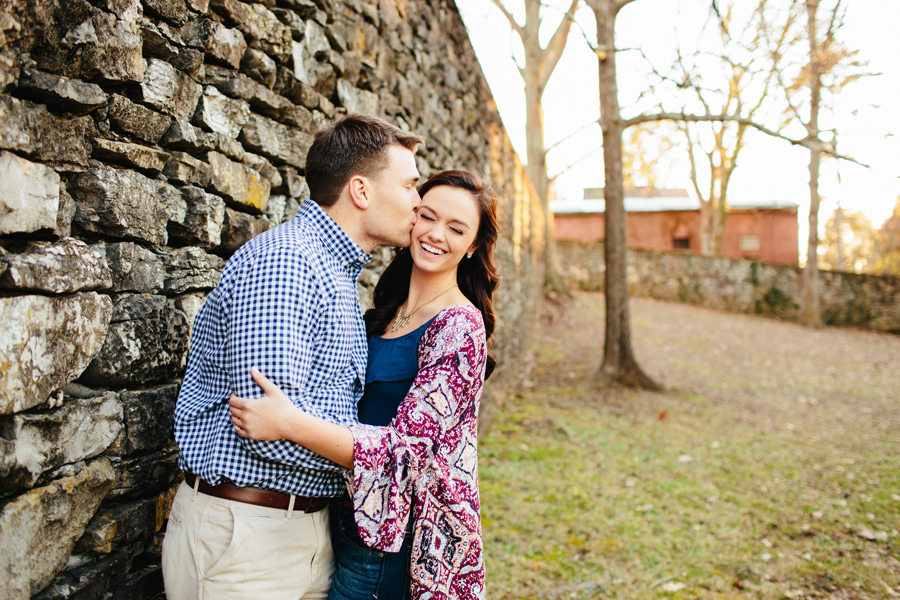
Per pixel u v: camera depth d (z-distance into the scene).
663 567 3.08
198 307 1.61
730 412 7.05
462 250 1.54
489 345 1.71
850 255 45.22
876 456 5.45
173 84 1.47
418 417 1.28
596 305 15.93
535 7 14.05
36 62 1.08
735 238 23.97
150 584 1.38
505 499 3.88
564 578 2.90
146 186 1.37
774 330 14.80
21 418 1.02
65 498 1.11
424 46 3.94
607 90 7.96
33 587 1.04
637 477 4.48
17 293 1.00
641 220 24.50
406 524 1.25
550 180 15.86
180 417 1.25
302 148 2.19
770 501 4.14
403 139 1.47
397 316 1.65
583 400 7.15
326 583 1.40
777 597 2.85
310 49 2.23
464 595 1.32
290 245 1.22
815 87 10.05
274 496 1.21
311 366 1.23
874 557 3.32
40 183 1.06
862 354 12.57
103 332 1.21
